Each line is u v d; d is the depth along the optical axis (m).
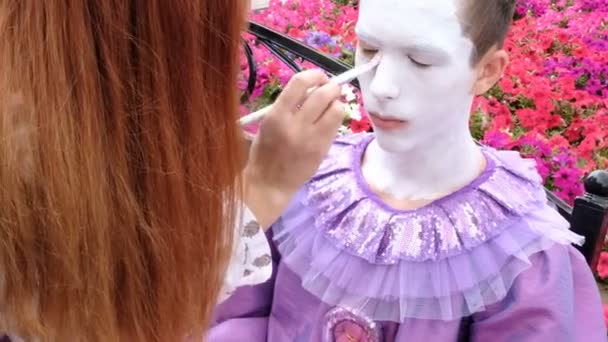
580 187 2.06
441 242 0.95
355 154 1.09
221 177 0.69
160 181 0.64
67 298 0.64
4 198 0.60
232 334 1.15
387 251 0.97
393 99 0.89
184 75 0.63
